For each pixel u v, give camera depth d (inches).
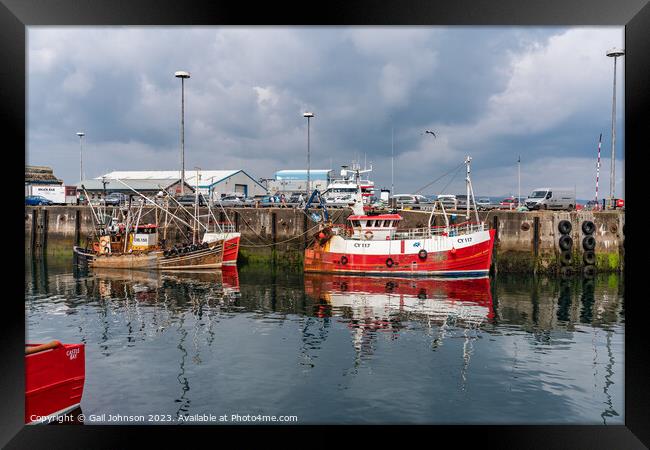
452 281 1288.1
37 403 380.8
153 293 1120.8
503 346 659.4
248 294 1101.7
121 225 1758.1
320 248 1455.5
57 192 2250.2
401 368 563.5
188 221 1888.5
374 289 1168.2
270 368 562.6
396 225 1497.3
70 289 1189.1
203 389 494.6
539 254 1444.4
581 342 683.4
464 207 1800.0
